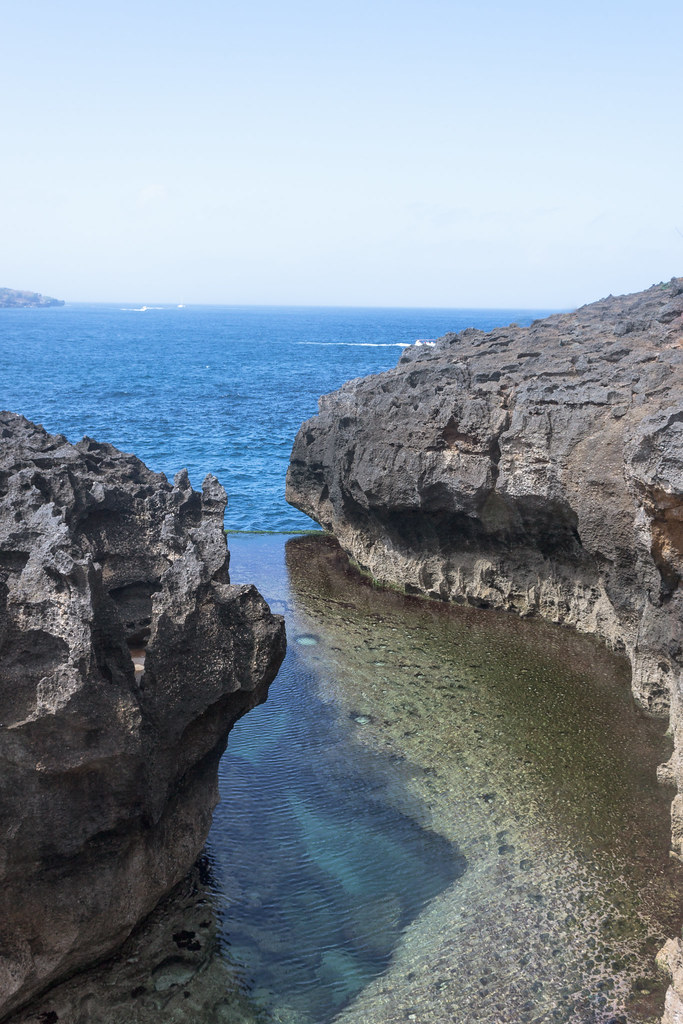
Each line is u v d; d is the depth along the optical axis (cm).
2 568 1165
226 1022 1070
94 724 1027
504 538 2339
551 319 3322
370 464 2584
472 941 1205
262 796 1555
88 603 1048
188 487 1759
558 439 2084
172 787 1189
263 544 3183
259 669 1305
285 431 5947
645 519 1586
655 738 1727
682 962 1030
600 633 2205
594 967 1150
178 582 1229
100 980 1123
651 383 2016
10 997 1023
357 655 2153
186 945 1191
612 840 1415
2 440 1764
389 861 1377
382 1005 1102
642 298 3462
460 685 1984
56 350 15288
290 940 1209
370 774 1623
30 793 1021
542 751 1691
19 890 1040
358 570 2845
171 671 1166
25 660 1053
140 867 1140
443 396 2391
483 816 1489
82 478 1583
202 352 15688
